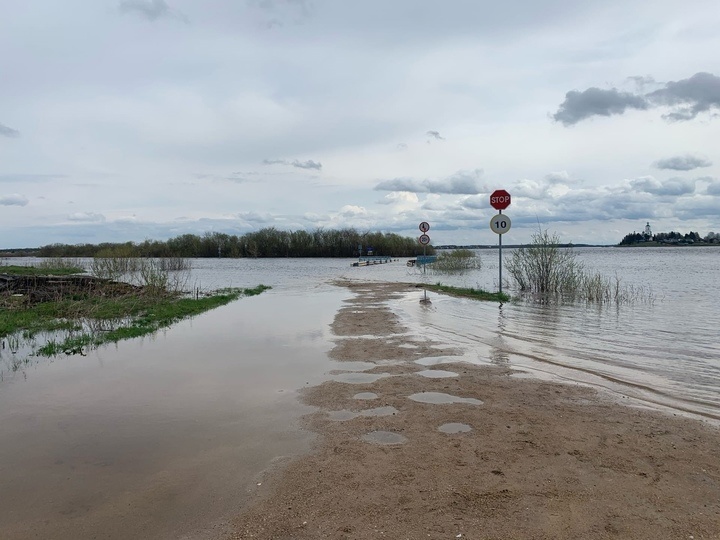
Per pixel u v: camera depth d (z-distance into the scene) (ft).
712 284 83.82
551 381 23.32
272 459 14.87
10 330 39.40
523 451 15.15
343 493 12.73
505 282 85.81
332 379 23.66
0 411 19.58
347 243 327.26
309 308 52.11
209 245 334.03
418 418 18.19
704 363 27.40
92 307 50.57
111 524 11.53
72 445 16.12
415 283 85.20
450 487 12.92
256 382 23.27
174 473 14.05
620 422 17.67
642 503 12.03
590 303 56.29
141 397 21.15
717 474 13.53
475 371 25.16
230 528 11.28
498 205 63.41
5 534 11.16
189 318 45.62
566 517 11.44
